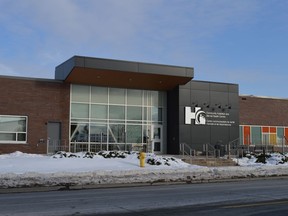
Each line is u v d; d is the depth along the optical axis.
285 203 11.70
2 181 16.41
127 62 29.88
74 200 12.55
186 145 32.59
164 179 19.16
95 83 31.62
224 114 34.66
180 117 32.91
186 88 33.44
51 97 30.28
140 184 18.31
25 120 29.38
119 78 31.08
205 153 32.12
